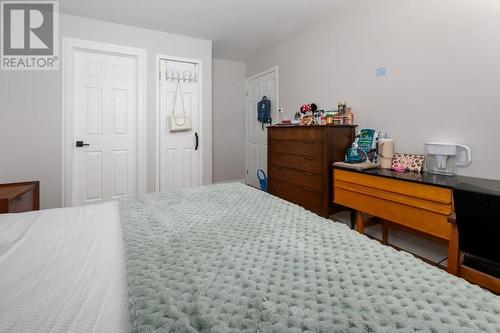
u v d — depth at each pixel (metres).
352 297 0.61
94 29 3.04
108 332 0.55
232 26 3.28
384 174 2.03
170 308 0.58
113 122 3.26
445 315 0.54
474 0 1.87
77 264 0.83
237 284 0.68
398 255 0.82
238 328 0.52
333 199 2.50
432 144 2.00
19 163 2.81
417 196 1.80
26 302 0.64
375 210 2.09
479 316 0.54
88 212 1.37
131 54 3.24
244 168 5.05
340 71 2.93
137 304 0.60
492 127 1.83
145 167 3.38
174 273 0.73
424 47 2.17
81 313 0.60
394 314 0.55
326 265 0.77
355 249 0.87
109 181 3.27
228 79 4.79
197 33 3.49
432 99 2.14
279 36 3.62
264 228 1.08
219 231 1.05
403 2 2.30
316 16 3.00
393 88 2.41
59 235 1.07
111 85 3.22
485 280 1.10
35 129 2.85
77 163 3.08
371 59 2.59
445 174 2.00
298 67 3.54
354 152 2.46
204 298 0.61
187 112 3.65
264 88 4.34
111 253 0.91
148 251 0.88
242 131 5.00
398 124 2.39
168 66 3.49
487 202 1.00
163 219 1.20
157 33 3.38
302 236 0.99
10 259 0.86
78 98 3.06
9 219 1.25
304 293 0.63
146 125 3.36
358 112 2.74
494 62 1.80
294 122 3.25
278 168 3.12
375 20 2.54
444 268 2.08
